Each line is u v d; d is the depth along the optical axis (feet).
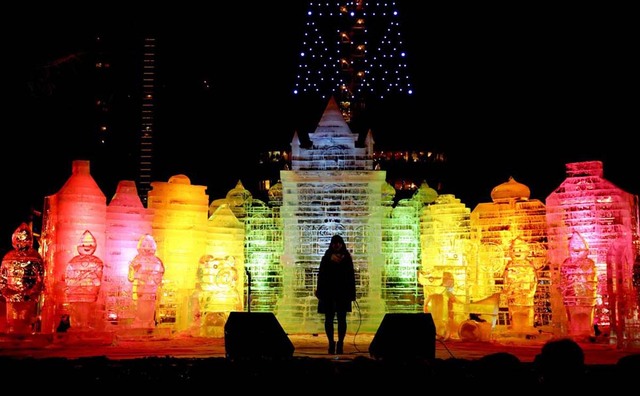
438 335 50.03
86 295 43.86
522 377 26.40
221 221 54.70
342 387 28.63
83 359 30.66
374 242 56.29
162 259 52.08
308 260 56.18
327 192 56.80
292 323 55.42
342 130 57.47
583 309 45.34
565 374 23.99
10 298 43.34
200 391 28.68
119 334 46.78
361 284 55.93
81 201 46.32
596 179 47.44
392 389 28.40
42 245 47.73
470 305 48.80
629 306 43.98
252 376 28.94
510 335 46.68
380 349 33.76
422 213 55.77
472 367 28.17
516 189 52.21
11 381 28.58
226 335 34.06
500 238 51.88
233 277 52.01
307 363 29.71
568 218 47.85
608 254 44.14
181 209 52.75
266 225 57.47
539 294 50.70
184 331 51.67
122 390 28.50
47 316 45.57
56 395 28.43
